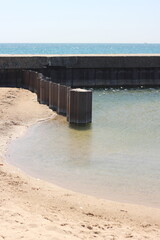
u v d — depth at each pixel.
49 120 23.05
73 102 22.19
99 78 40.09
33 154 16.33
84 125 22.16
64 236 7.70
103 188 12.70
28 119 22.66
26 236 7.35
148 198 11.93
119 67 40.31
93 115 25.16
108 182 13.27
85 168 14.71
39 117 23.39
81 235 8.07
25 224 8.09
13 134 19.41
